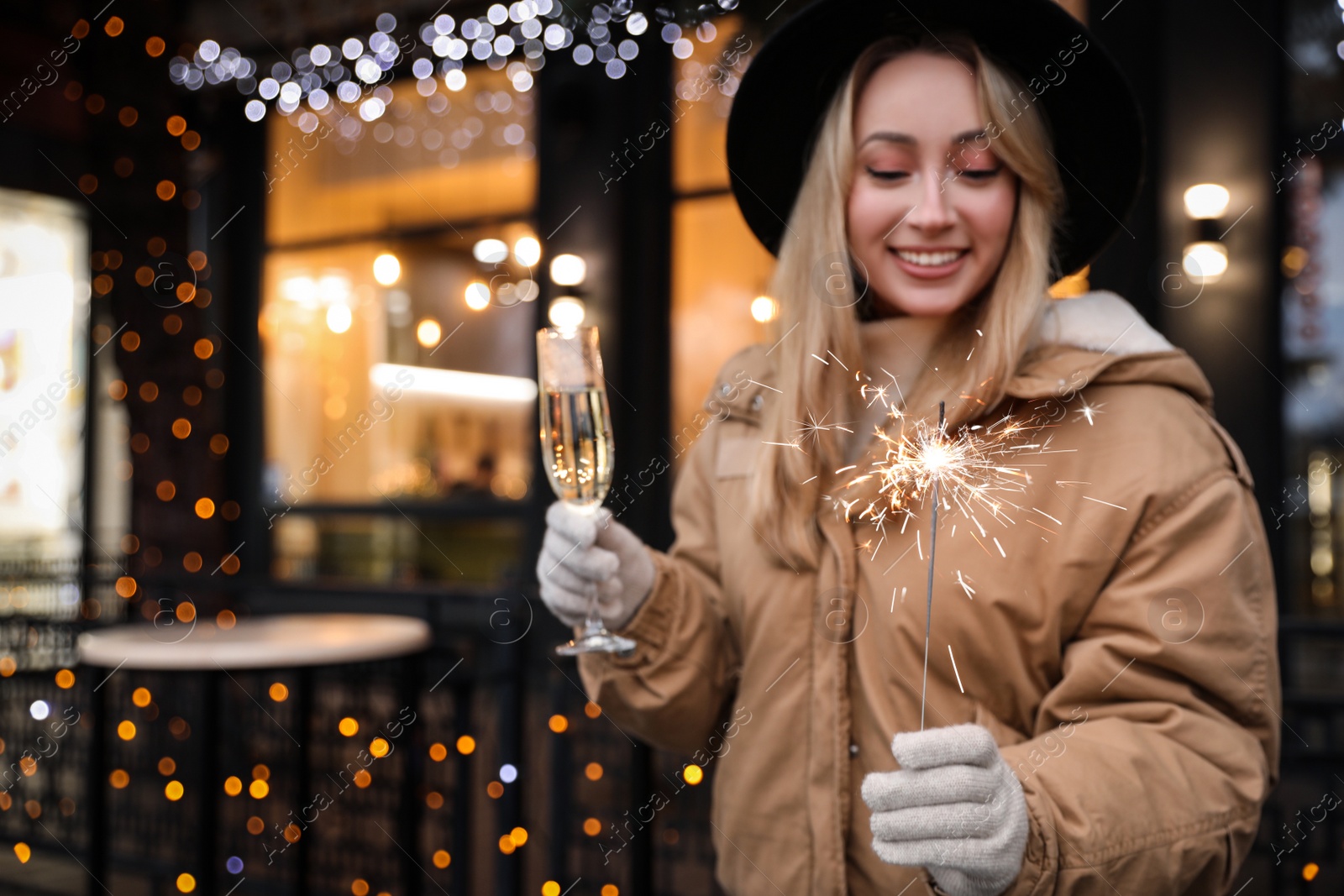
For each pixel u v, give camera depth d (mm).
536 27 5734
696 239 5543
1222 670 797
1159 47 4035
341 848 2506
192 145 4887
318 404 6883
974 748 698
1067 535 849
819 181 996
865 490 937
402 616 5812
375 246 6730
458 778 2305
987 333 909
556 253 5750
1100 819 725
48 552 6898
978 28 956
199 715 2891
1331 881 1775
